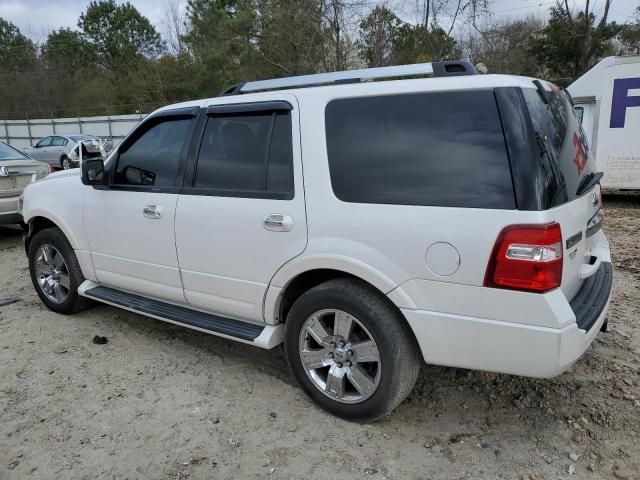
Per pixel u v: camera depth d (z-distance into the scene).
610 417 3.08
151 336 4.36
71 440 3.00
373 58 18.86
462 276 2.54
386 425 3.08
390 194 2.75
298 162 3.04
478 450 2.85
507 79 2.57
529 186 2.41
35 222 4.88
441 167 2.63
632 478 2.61
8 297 5.43
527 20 33.62
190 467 2.76
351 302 2.89
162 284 3.86
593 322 2.64
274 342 3.31
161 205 3.69
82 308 4.80
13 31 58.25
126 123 34.31
